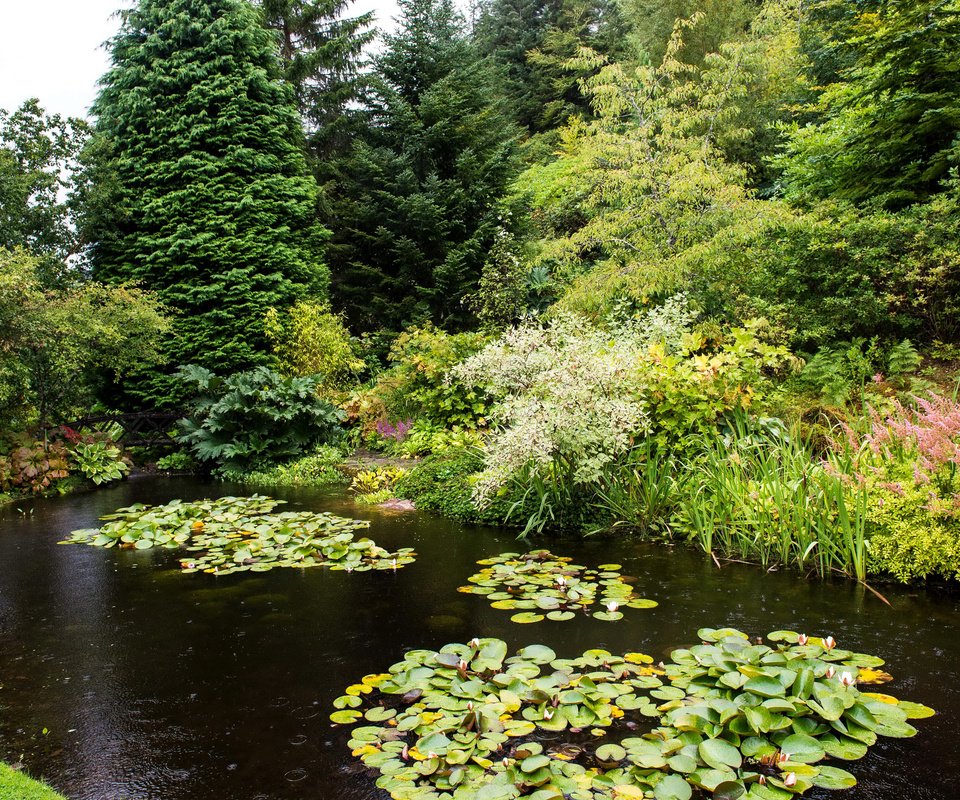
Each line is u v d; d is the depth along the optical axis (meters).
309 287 11.54
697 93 8.75
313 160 14.00
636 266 7.52
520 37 21.95
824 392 5.37
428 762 1.91
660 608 3.24
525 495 4.93
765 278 6.75
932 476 3.46
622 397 4.73
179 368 9.55
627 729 2.14
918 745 2.04
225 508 5.80
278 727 2.25
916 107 6.42
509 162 13.88
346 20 15.02
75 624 3.28
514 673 2.49
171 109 10.48
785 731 2.02
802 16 12.35
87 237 10.10
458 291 13.01
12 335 7.08
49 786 1.93
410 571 3.97
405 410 8.91
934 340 5.63
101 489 7.40
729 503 4.25
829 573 3.71
